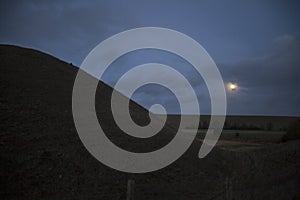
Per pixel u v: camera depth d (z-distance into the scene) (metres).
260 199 14.03
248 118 112.44
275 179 18.92
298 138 46.75
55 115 23.36
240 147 39.69
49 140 19.14
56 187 14.68
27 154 16.80
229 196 13.94
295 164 26.89
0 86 26.06
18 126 20.02
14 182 14.16
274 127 86.69
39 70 32.97
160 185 17.52
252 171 23.73
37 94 26.58
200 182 19.59
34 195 13.60
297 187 16.11
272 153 31.39
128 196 11.04
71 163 17.17
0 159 15.58
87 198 14.09
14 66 31.91
